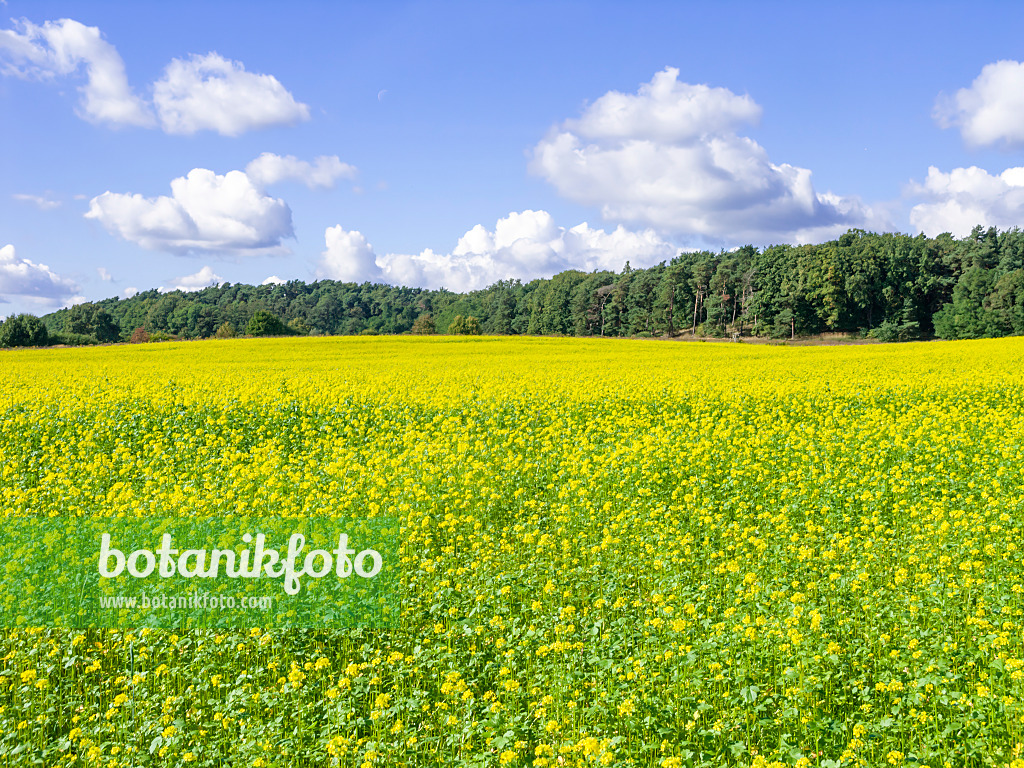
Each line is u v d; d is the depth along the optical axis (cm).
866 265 11838
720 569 821
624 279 15988
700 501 1116
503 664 661
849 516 1030
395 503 1112
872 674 615
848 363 3269
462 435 1662
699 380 2511
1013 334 10106
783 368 3059
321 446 1638
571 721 579
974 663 623
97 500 1155
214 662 674
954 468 1265
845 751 508
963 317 10462
